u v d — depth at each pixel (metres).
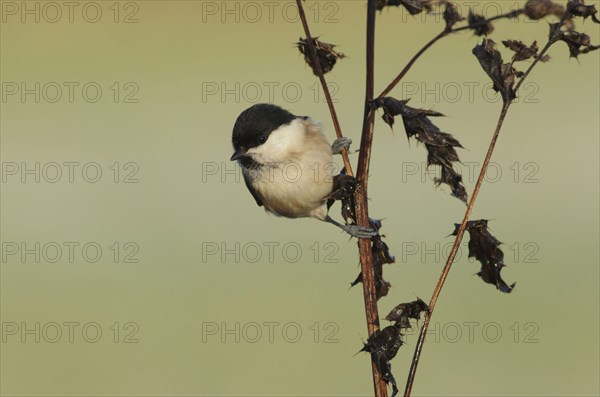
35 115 17.42
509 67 3.76
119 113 17.50
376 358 3.92
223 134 16.22
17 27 21.89
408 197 13.33
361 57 19.14
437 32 20.34
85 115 17.41
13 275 12.19
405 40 20.08
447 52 19.20
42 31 21.88
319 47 4.68
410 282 11.45
